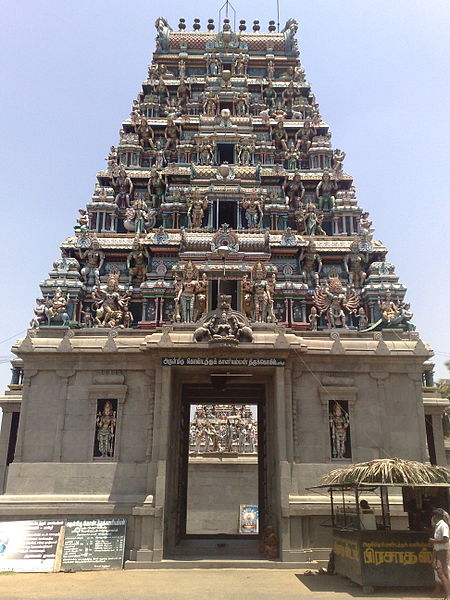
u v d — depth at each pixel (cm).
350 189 4731
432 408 3095
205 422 4769
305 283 4022
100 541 2117
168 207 4359
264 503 2705
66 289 3878
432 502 1961
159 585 1738
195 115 5269
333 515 2055
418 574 1630
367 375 2469
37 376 2459
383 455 2356
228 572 2002
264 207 4344
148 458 2330
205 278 3600
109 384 2433
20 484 2295
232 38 5856
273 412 2541
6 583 1772
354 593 1611
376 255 4184
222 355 2361
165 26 6119
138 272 4097
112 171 4684
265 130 5141
